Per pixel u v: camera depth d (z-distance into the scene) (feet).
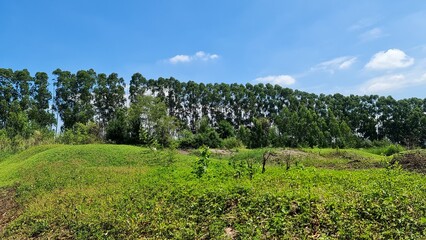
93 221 24.66
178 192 27.53
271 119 213.25
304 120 153.89
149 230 21.79
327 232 16.97
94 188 36.76
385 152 101.45
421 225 16.16
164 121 143.23
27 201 36.11
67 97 195.93
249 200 21.79
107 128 144.46
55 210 29.66
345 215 17.87
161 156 60.03
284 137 151.23
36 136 120.98
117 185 36.96
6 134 123.24
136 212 24.98
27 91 192.65
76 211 28.12
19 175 54.60
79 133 114.83
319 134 149.38
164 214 23.61
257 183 27.30
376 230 16.43
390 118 202.90
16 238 26.07
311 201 20.06
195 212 22.63
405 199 19.06
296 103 214.48
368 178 28.22
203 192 25.57
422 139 184.14
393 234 15.74
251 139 149.89
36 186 42.45
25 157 77.77
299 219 18.21
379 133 206.49
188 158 60.49
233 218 20.51
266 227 18.10
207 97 221.87
